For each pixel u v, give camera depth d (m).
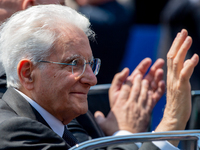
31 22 5.32
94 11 12.72
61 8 5.66
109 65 13.18
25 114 5.27
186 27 12.59
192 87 12.15
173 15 12.74
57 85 5.29
